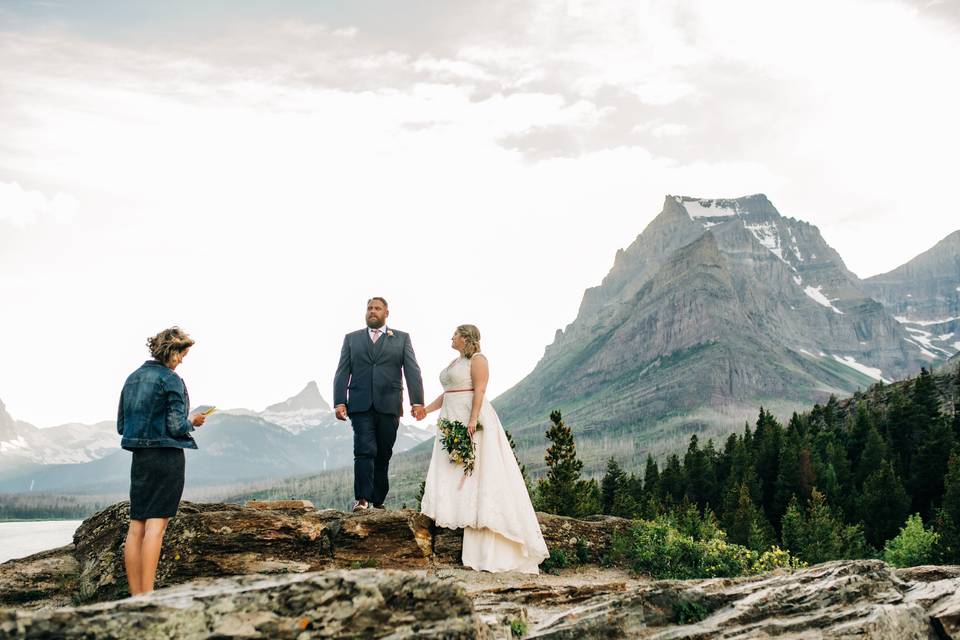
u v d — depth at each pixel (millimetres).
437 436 12234
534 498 41438
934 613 8281
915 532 59938
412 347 13062
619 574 13422
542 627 7887
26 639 4734
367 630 5770
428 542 11852
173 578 10570
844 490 97250
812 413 164500
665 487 116312
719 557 14453
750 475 102188
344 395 12805
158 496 8234
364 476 12523
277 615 5570
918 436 111500
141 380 8414
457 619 6094
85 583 10727
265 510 12086
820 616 7879
